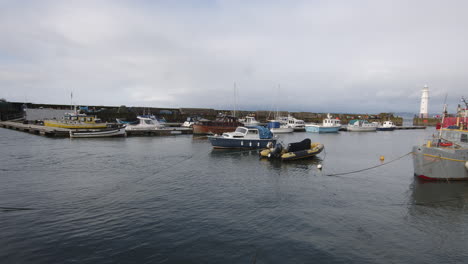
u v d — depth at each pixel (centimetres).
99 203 1159
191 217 1028
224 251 796
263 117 8750
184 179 1593
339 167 2038
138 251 784
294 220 1018
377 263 753
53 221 969
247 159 2281
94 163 2006
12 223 945
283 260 757
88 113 6231
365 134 5609
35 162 1992
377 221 1027
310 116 9738
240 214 1066
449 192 1387
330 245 842
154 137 4025
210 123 4184
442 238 907
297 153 2253
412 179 1662
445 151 1522
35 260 730
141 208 1111
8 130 4462
